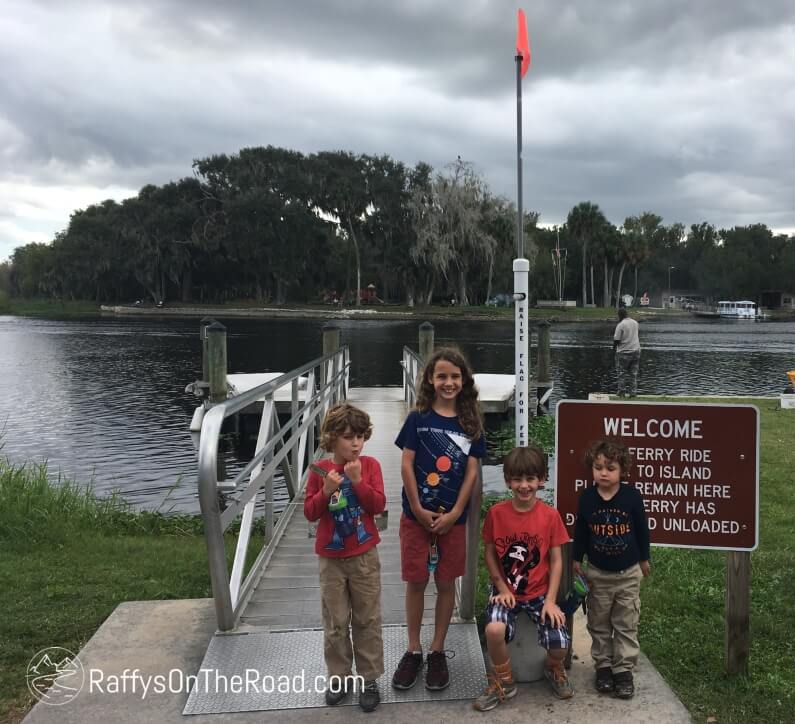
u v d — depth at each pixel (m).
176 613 3.99
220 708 3.00
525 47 4.65
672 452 3.35
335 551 3.01
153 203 79.44
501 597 3.05
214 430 3.42
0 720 3.00
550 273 92.31
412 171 75.00
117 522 7.09
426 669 3.27
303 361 27.23
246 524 4.36
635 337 14.53
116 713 2.99
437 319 63.59
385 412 12.02
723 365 25.50
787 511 6.33
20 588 4.59
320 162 75.69
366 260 86.25
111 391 18.72
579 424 3.43
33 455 11.48
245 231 73.62
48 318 70.12
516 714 2.94
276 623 3.81
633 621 3.12
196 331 46.19
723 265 112.94
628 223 124.75
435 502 3.13
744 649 3.31
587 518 3.14
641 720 2.90
